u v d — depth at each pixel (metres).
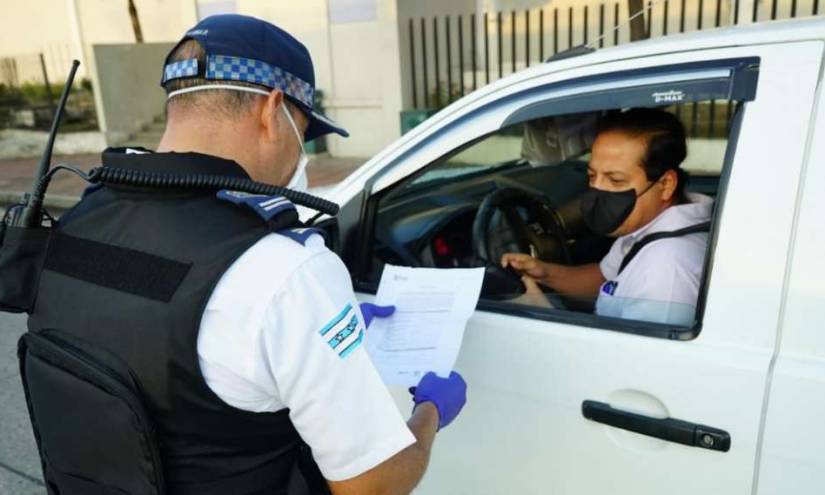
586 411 1.42
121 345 0.90
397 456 0.97
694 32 1.49
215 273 0.88
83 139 10.53
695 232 1.61
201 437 0.93
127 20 10.86
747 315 1.26
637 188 1.75
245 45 0.98
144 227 0.95
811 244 1.20
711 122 2.06
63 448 1.01
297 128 1.08
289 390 0.90
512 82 1.57
